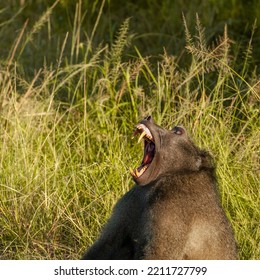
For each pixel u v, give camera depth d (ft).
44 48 92.17
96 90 80.02
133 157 68.54
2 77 82.33
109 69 82.94
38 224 62.64
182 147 49.16
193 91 73.56
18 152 68.33
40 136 70.18
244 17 89.92
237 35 87.92
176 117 71.41
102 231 49.06
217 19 91.97
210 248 47.78
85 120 72.18
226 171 64.64
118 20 97.35
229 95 76.59
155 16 97.35
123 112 76.18
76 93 80.18
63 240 61.46
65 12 98.58
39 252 59.98
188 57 85.56
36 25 83.92
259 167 65.82
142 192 48.55
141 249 47.16
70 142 72.18
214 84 78.79
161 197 47.73
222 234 48.29
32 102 74.28
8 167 67.15
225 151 66.54
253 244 58.23
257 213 61.67
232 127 71.67
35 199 65.10
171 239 46.85
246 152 66.90
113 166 66.90
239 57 84.43
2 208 63.93
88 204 64.28
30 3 102.63
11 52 91.66
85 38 94.07
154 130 48.67
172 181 48.42
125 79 78.28
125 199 49.11
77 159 69.77
